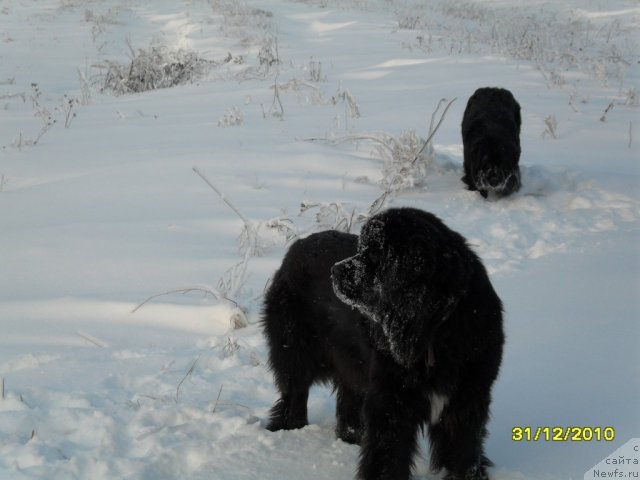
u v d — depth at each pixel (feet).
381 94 31.07
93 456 8.77
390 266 7.68
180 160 21.68
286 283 9.85
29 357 11.35
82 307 13.12
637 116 27.14
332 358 9.41
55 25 54.39
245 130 25.50
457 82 32.81
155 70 39.27
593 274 13.46
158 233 16.44
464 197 19.27
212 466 8.66
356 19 53.11
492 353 7.96
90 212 17.94
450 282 7.66
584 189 19.34
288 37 47.60
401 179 19.29
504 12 56.70
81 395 10.21
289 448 9.09
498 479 8.13
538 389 9.60
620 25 50.19
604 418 8.86
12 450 8.87
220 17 53.88
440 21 52.16
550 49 39.40
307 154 22.02
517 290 12.98
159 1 65.41
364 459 8.05
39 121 29.14
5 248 15.88
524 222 17.17
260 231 16.43
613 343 10.57
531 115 27.20
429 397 7.98
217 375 10.97
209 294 13.60
